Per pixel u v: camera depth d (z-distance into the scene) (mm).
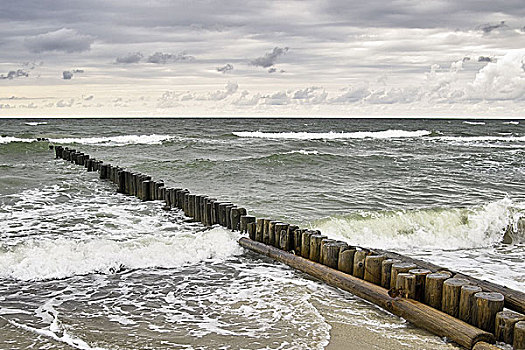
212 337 4957
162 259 7461
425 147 32062
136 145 29594
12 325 5188
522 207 11039
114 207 11305
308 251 7059
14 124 62438
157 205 11539
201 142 31891
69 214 10500
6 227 9273
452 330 4734
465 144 35750
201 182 15562
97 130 47781
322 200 12445
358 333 5027
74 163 20016
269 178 16469
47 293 6172
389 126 70438
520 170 19625
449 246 9164
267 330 5117
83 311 5621
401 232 9633
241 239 8195
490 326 4680
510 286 6691
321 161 20828
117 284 6535
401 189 14352
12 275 6703
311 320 5363
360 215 10102
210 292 6250
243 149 28078
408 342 4820
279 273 6973
